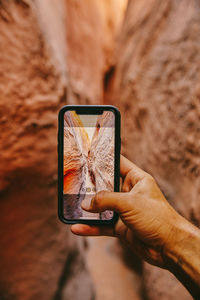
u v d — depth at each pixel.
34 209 0.74
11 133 0.64
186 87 0.76
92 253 1.25
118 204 0.36
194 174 0.65
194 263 0.32
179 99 0.80
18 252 0.72
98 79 1.71
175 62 0.86
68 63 1.15
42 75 0.74
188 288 0.33
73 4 1.39
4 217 0.68
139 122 1.12
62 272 0.85
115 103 1.53
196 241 0.33
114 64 1.78
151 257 0.38
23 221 0.72
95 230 0.43
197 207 0.61
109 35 2.00
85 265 1.06
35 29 0.72
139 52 1.21
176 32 0.89
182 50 0.83
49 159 0.75
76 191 0.43
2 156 0.63
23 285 0.73
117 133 0.41
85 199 0.43
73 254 0.96
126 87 1.30
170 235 0.34
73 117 0.43
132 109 1.21
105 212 0.43
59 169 0.41
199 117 0.66
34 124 0.70
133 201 0.35
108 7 2.08
